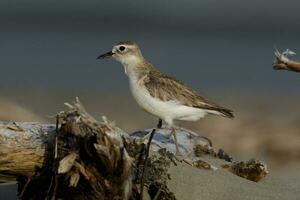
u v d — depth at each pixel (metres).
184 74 25.30
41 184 7.98
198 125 15.52
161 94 9.89
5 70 24.36
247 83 23.69
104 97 20.53
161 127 10.59
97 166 7.45
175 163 8.77
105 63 26.52
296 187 9.23
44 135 7.93
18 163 7.80
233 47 32.00
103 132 7.25
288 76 24.73
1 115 13.62
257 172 9.20
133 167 8.09
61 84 22.38
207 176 8.69
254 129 15.01
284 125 15.40
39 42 31.69
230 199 8.28
